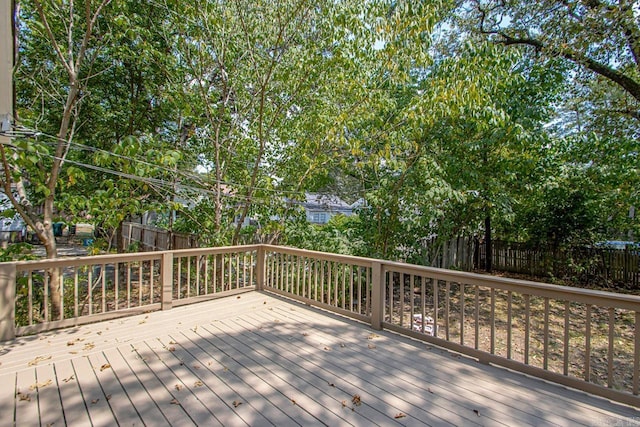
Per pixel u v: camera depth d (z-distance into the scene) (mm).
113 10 5426
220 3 5570
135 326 3689
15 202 4285
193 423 2029
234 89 6316
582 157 7918
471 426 2041
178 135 7277
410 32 4809
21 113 5172
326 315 4164
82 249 11727
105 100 7297
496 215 7926
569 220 8062
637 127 7148
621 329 5039
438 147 6773
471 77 4988
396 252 7148
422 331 3393
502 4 7758
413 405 2262
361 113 5613
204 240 6508
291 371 2713
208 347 3154
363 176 7508
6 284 3244
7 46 2592
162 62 5961
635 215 8102
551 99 7324
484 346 4324
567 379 2514
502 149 6672
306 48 5434
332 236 6273
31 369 2684
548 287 2609
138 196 5707
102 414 2107
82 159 6508
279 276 5191
